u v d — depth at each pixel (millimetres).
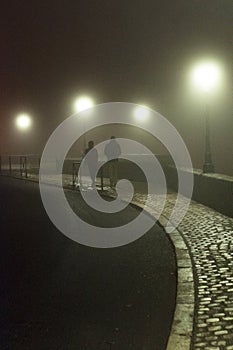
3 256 8984
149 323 5332
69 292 6586
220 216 11844
